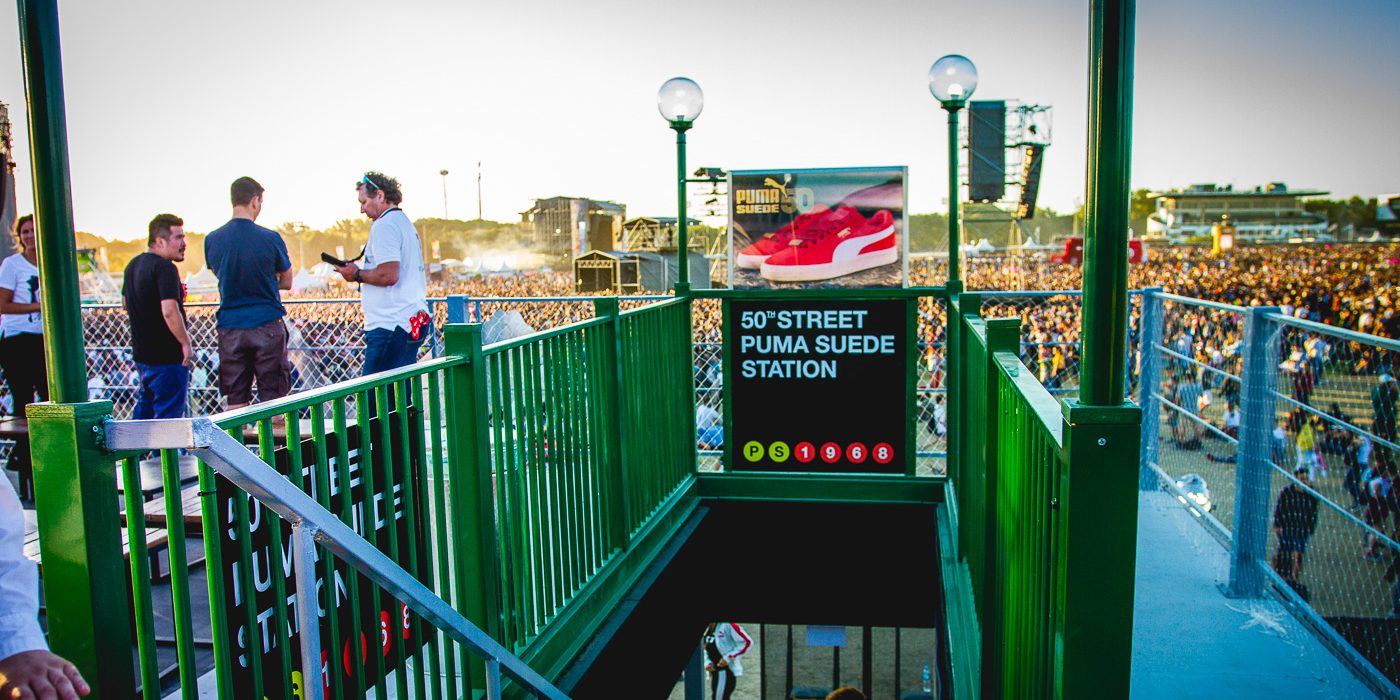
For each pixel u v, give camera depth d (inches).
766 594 223.9
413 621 104.3
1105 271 60.6
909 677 459.2
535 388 134.2
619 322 168.1
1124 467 60.8
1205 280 1795.0
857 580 219.9
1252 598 157.8
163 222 200.1
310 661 75.6
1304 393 221.8
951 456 203.5
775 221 216.4
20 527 58.1
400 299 203.3
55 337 65.0
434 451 108.7
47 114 63.4
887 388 217.0
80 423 64.6
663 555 191.0
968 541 158.2
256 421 76.9
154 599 130.6
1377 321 1433.3
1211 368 188.7
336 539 76.7
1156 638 144.3
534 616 134.7
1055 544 70.2
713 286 222.2
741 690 499.8
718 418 279.3
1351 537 239.8
